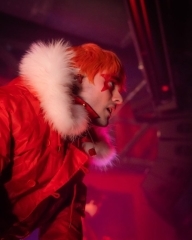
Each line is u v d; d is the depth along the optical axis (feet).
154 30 17.61
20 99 4.57
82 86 5.05
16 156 4.59
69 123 4.58
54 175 4.80
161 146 25.72
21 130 4.47
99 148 5.55
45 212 5.25
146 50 19.07
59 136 4.72
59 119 4.56
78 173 5.29
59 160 4.79
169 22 17.58
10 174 4.69
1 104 4.40
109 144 5.75
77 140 5.13
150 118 26.35
